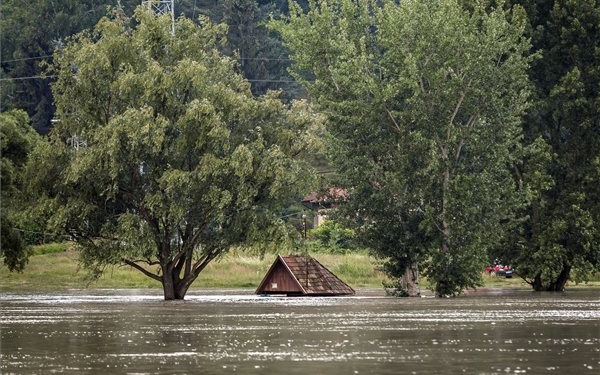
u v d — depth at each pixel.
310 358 55.19
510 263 168.62
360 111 148.88
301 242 145.88
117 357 57.19
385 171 149.88
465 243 144.50
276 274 165.00
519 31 148.38
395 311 103.12
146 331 76.81
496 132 148.50
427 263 147.50
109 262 139.88
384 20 151.00
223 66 149.62
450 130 145.88
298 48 158.50
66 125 141.50
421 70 148.25
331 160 151.12
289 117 147.75
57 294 170.38
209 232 143.25
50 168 140.50
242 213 140.00
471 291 173.12
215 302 134.25
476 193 144.50
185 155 137.50
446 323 82.00
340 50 156.12
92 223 141.75
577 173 166.25
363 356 55.97
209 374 48.91
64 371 51.03
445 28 146.38
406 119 148.12
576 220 162.00
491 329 74.62
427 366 51.19
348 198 152.75
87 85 139.38
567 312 98.88
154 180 138.25
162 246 142.25
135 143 131.50
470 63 146.50
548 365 51.38
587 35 166.00
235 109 141.38
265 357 56.00
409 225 150.00
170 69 141.62
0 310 113.38
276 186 136.88
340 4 164.62
